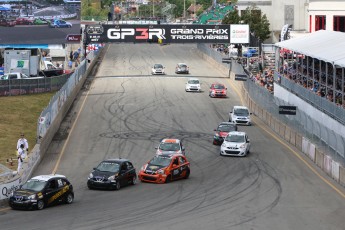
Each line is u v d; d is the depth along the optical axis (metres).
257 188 38.12
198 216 31.17
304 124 49.81
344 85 53.09
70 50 116.06
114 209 32.47
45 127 50.16
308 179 40.81
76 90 74.62
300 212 32.50
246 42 87.19
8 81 70.06
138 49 130.25
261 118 65.06
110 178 37.47
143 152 49.31
